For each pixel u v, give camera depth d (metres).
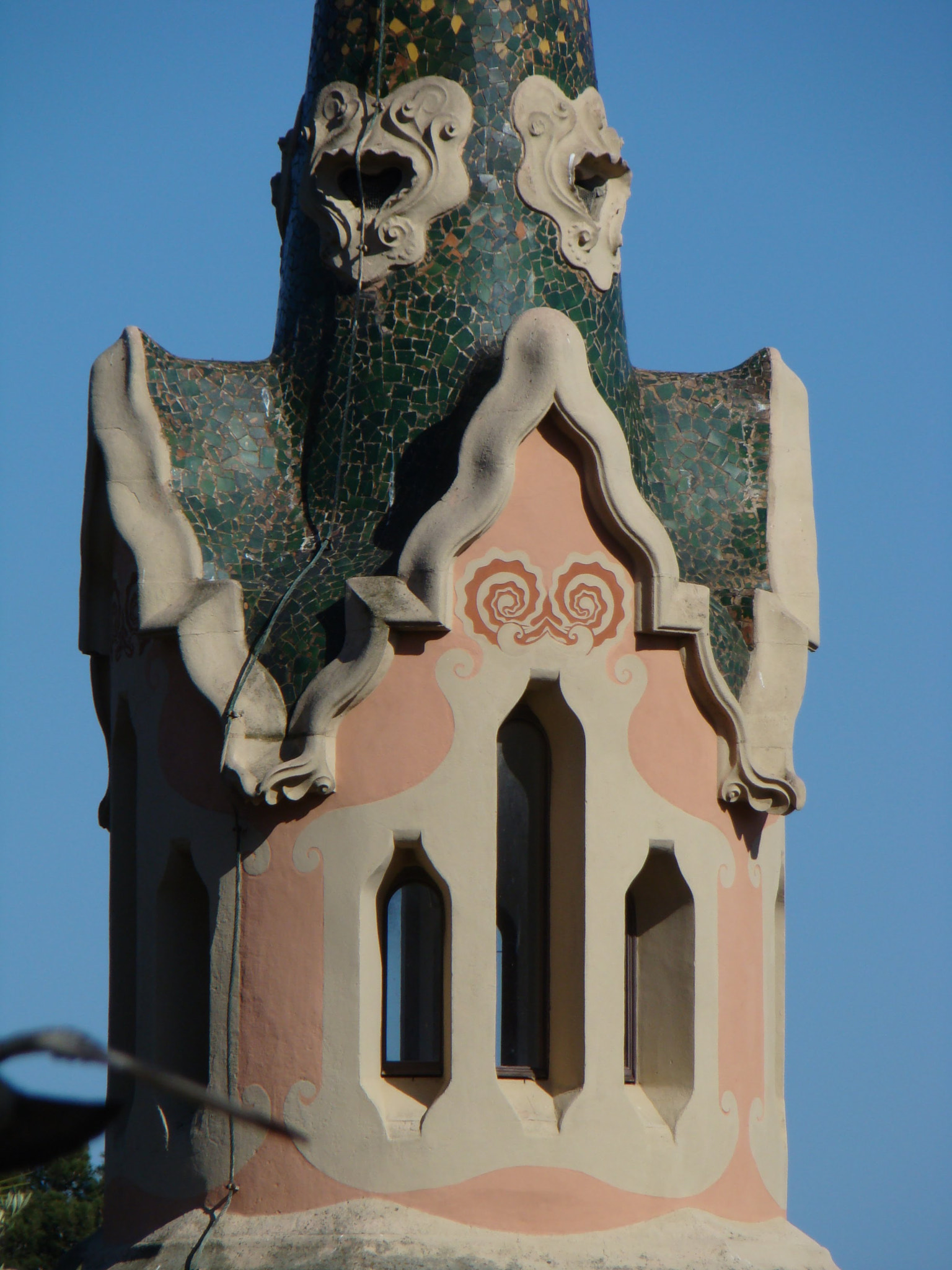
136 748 62.34
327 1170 56.09
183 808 59.47
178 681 60.28
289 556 61.94
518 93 64.44
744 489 65.06
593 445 58.88
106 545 64.00
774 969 63.28
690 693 59.91
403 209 63.59
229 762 57.69
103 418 62.62
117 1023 61.78
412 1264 54.03
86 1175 94.50
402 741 57.62
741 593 63.41
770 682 62.00
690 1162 57.91
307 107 65.94
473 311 63.06
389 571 59.59
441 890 57.44
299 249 65.75
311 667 58.75
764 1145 60.66
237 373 64.62
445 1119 55.94
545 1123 56.56
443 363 62.78
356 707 57.94
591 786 58.06
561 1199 55.94
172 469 62.28
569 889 57.94
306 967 57.22
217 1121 57.47
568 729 58.47
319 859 57.59
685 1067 58.72
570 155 64.69
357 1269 53.84
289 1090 56.81
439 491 61.09
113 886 62.44
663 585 59.03
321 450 63.09
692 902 59.28
